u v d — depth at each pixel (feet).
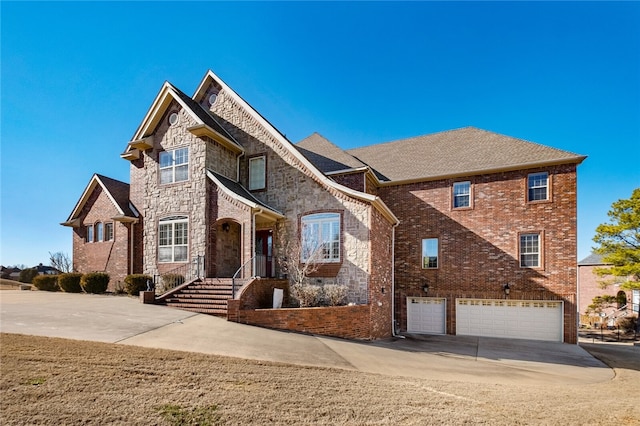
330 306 46.91
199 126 55.47
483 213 62.75
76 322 33.83
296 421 16.69
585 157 56.49
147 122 62.64
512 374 33.58
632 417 20.35
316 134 80.33
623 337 78.18
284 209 57.98
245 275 50.42
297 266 54.34
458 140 74.28
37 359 21.43
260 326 38.88
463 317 62.80
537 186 60.18
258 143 61.98
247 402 18.25
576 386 30.32
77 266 78.23
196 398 18.10
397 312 66.39
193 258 55.62
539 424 18.34
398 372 29.22
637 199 75.97
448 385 25.35
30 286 81.05
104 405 16.43
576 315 55.67
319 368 26.55
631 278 82.23
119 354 24.07
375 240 53.01
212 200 56.03
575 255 56.44
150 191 61.05
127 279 57.36
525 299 58.65
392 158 76.33
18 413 15.02
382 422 17.25
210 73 66.80
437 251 65.31
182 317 38.37
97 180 78.02
